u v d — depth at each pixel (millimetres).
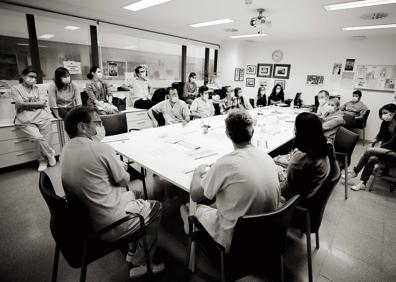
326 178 1424
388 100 5336
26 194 2521
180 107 3594
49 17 3645
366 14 3510
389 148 2826
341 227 2174
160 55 6250
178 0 3295
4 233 1913
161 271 1580
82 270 1177
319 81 6188
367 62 5453
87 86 3719
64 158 1194
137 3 3592
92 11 4027
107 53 4730
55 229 1155
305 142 1462
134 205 1479
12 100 3086
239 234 1010
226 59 7227
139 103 4750
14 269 1570
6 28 3371
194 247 1535
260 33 5438
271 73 6988
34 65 3734
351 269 1687
